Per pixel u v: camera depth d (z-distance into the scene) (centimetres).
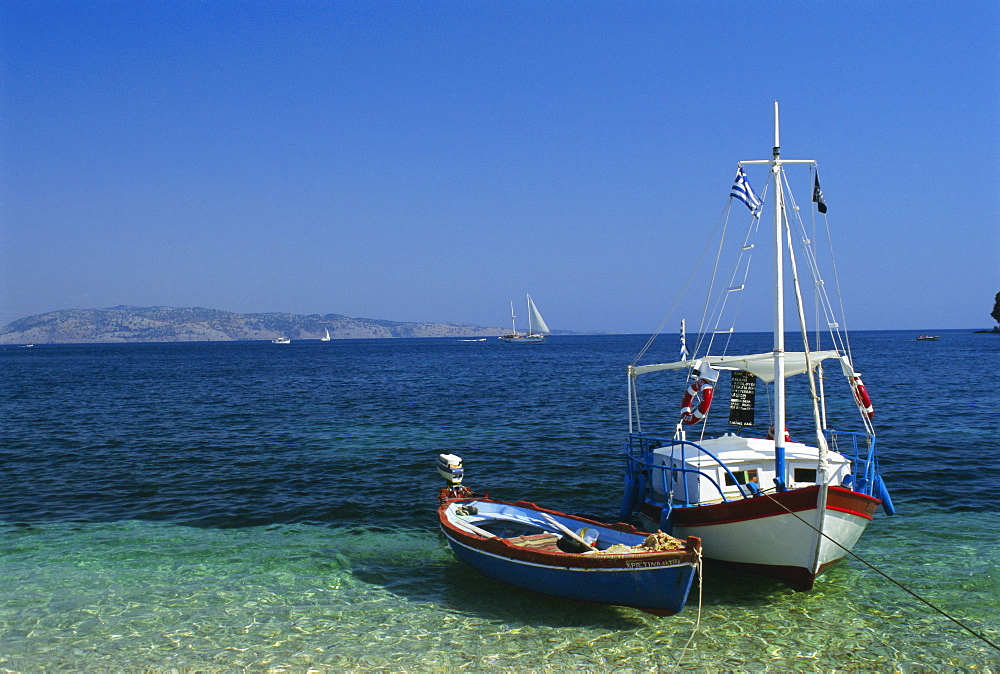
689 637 1345
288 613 1469
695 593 1548
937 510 2153
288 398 5803
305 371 10294
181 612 1475
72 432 3878
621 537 1584
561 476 2744
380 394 6128
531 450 3250
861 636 1345
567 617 1439
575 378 7925
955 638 1333
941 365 8862
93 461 3047
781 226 1620
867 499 1498
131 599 1543
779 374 1576
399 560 1803
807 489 1415
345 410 4878
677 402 5200
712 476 1644
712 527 1540
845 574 1650
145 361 14825
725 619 1419
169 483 2633
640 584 1354
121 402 5509
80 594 1570
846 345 1797
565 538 1505
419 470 2842
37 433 3838
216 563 1778
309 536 2008
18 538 1983
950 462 2805
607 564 1366
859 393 1655
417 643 1329
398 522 2141
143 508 2294
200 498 2416
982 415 4125
